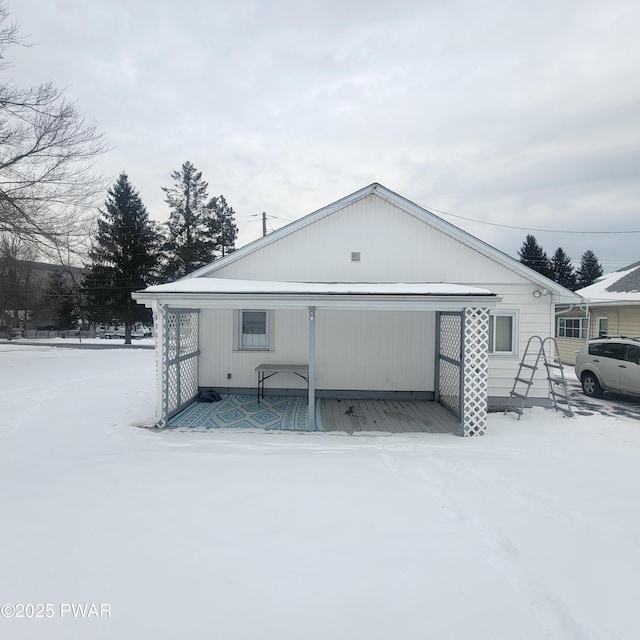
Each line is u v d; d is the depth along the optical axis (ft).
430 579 9.30
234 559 9.93
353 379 32.48
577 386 42.39
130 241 110.63
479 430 23.29
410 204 31.45
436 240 31.89
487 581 9.28
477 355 23.39
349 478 15.83
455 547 10.76
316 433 23.25
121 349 82.69
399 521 12.19
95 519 11.93
